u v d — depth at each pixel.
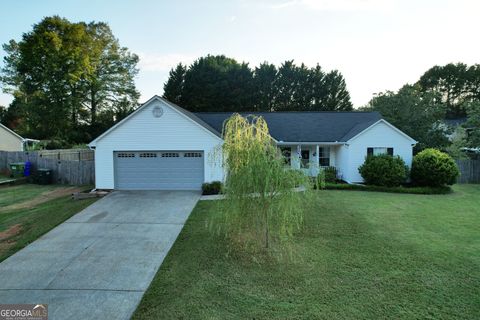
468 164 18.52
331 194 13.48
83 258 6.50
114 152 14.45
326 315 4.13
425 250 6.55
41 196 14.05
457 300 4.49
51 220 9.53
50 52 30.38
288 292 4.79
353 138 16.70
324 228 8.21
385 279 5.19
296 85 41.66
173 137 14.38
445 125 22.36
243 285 5.06
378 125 16.72
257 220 6.53
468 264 5.79
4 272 5.86
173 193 13.64
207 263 6.02
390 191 14.41
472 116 20.06
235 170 6.54
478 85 52.09
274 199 6.09
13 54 33.28
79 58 31.09
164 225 8.87
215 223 8.27
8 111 45.84
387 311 4.21
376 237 7.47
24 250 7.03
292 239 7.28
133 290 5.05
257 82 40.12
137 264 6.13
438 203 11.66
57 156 22.75
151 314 4.27
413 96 21.86
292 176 6.05
